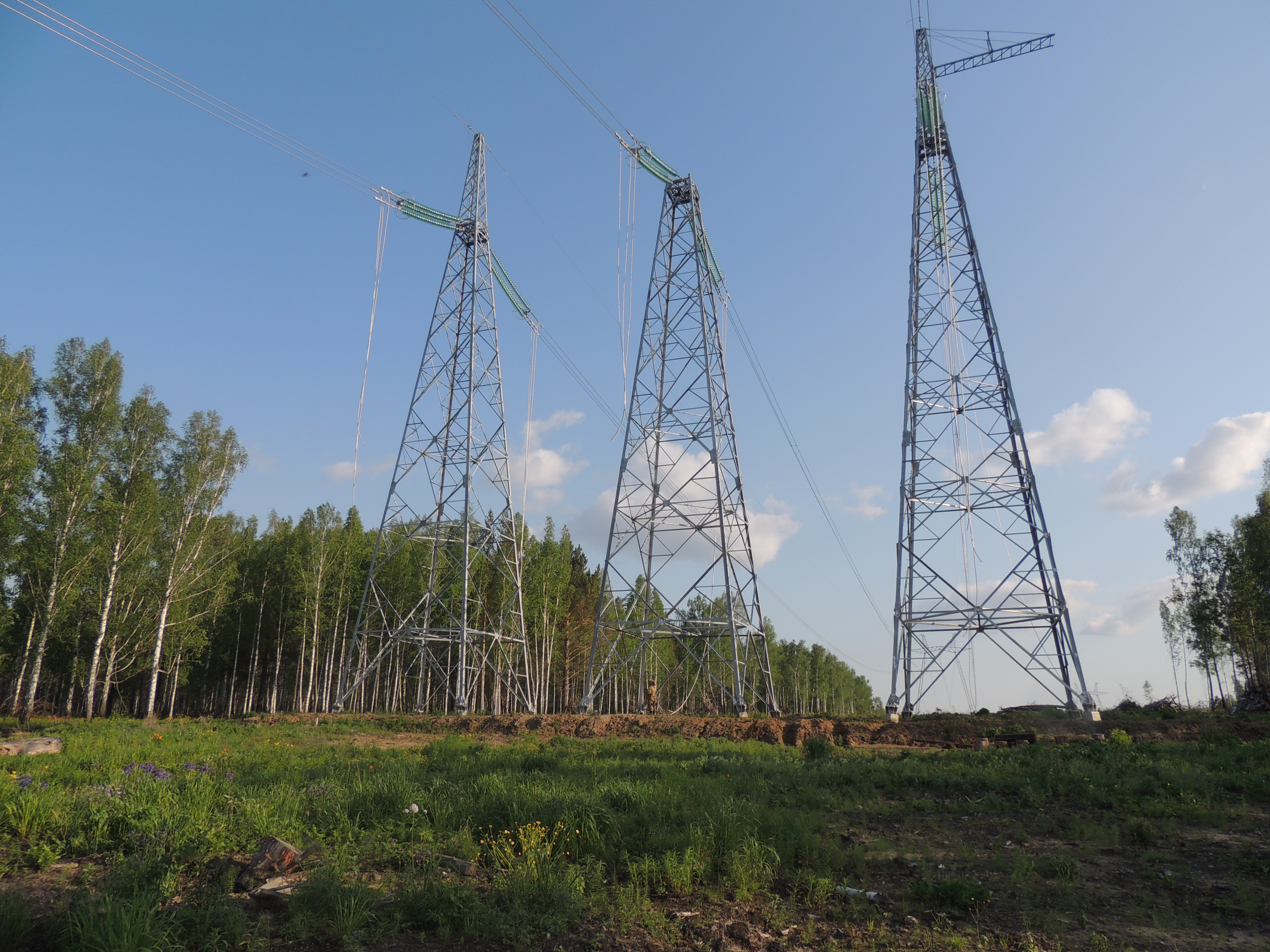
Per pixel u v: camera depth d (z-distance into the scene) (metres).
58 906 7.52
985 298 39.03
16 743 21.25
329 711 52.25
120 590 43.06
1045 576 34.75
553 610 60.91
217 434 48.06
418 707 44.69
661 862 10.05
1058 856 11.41
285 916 7.79
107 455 40.91
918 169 42.41
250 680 60.62
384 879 9.16
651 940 7.83
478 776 17.19
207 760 19.86
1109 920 8.67
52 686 60.91
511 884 8.55
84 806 10.88
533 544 64.19
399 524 50.53
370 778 16.05
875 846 11.92
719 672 59.75
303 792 13.58
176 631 48.81
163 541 45.28
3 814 10.32
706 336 41.09
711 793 14.21
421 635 45.78
